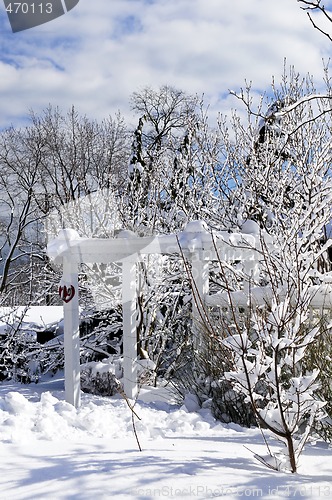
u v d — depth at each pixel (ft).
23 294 64.08
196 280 24.27
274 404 13.26
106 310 33.35
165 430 17.87
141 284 29.17
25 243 77.36
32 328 38.65
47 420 16.65
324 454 13.89
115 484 10.02
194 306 24.25
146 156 38.50
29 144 79.56
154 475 10.60
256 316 13.43
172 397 24.27
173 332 30.78
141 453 12.75
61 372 36.42
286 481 10.59
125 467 11.14
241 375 12.66
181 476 10.61
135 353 25.21
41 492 9.61
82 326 34.83
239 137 33.19
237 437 16.63
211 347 19.40
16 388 28.86
